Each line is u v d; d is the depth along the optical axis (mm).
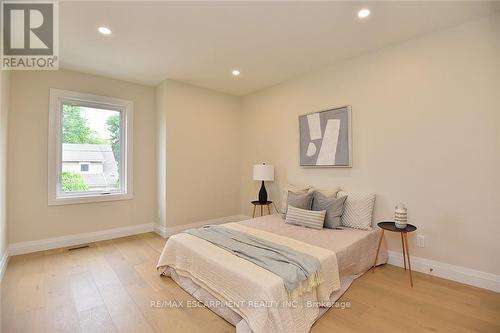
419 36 2535
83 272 2557
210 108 4277
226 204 4512
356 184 3045
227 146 4523
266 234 2555
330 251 2113
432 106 2463
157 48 2793
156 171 4086
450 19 2240
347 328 1715
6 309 1906
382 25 2344
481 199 2209
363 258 2486
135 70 3432
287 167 3871
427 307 1944
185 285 2211
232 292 1758
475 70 2229
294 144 3756
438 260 2451
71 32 2430
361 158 2992
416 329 1696
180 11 2121
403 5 2047
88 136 3609
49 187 3219
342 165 3123
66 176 3420
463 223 2303
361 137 2990
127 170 3852
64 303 1997
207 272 1988
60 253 3076
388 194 2770
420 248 2559
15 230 2994
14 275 2477
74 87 3410
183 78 3760
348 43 2697
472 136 2246
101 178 3721
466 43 2271
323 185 3393
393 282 2348
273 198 4102
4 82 2553
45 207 3199
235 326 1726
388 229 2369
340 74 3182
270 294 1542
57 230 3283
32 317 1812
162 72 3512
